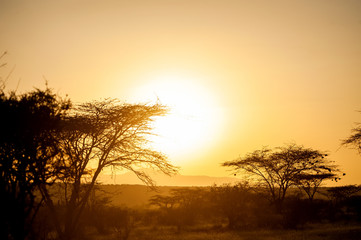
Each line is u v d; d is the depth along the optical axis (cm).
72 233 1797
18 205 1099
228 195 3284
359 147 2183
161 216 3656
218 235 2506
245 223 3188
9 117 1148
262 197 4294
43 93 1266
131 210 4416
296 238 2253
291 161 4419
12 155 1144
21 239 1081
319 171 4653
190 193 3978
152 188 2091
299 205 3491
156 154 2050
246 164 4550
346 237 2223
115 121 1891
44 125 1216
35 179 1178
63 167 1304
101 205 3044
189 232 2784
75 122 1673
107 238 2417
